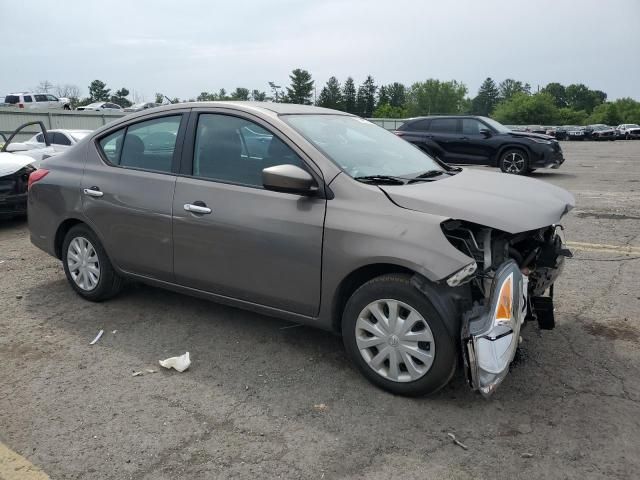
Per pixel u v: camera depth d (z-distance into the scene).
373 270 3.35
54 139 13.43
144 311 4.68
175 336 4.19
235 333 4.24
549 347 3.95
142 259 4.32
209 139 4.02
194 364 3.75
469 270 2.91
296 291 3.56
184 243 4.01
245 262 3.72
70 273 4.92
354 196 3.35
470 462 2.73
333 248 3.33
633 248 6.57
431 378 3.14
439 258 2.97
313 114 4.18
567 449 2.82
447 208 3.12
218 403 3.27
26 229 8.05
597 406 3.20
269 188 3.40
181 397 3.34
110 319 4.51
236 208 3.73
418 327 3.17
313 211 3.43
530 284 3.74
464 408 3.19
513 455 2.78
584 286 5.20
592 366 3.67
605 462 2.72
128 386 3.46
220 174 3.92
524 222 3.13
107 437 2.94
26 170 7.84
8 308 4.75
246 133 3.86
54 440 2.91
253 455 2.79
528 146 14.16
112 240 4.46
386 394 3.34
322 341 4.09
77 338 4.16
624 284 5.25
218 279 3.91
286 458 2.76
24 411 3.18
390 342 3.26
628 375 3.55
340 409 3.19
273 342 4.08
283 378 3.56
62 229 4.95
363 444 2.87
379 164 3.82
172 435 2.96
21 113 26.98
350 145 3.90
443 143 15.20
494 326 2.97
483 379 2.96
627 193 11.09
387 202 3.26
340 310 3.53
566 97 158.12
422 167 4.12
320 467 2.70
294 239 3.48
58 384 3.49
